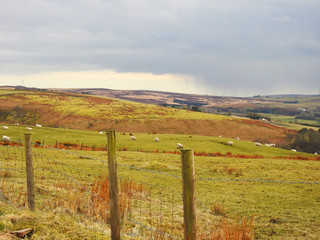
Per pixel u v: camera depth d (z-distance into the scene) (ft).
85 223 26.16
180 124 386.52
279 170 95.09
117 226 20.53
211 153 167.02
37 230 20.67
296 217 42.27
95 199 32.22
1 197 28.30
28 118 422.82
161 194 50.98
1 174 46.29
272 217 41.42
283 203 51.47
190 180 17.99
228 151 183.83
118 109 480.64
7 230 19.71
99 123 385.50
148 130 365.40
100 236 22.74
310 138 321.32
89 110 454.81
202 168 95.40
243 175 84.07
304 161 124.16
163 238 25.99
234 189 63.26
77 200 32.19
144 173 77.00
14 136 183.01
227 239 24.53
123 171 79.00
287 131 370.73
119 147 174.09
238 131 366.63
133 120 395.96
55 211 27.58
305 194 59.36
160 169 83.87
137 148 174.19
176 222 34.32
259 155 171.53
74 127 378.53
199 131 366.84
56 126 384.47
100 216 29.25
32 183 26.32
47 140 177.37
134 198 43.78
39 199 32.37
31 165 26.27
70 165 78.95
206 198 53.36
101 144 176.55
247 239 25.85
